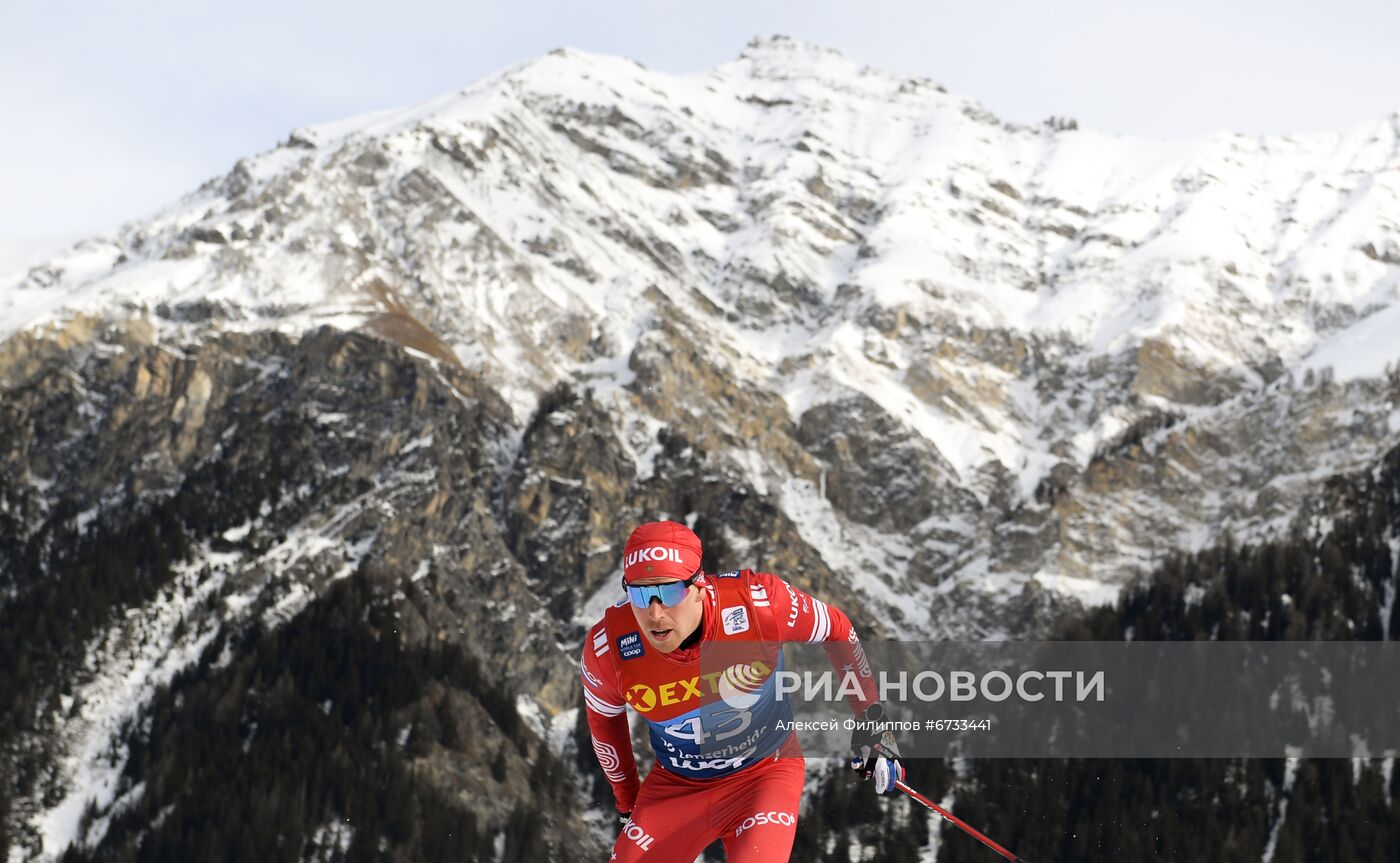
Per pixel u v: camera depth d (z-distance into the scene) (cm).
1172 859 9631
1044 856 9744
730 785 759
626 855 759
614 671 736
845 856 9488
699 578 700
